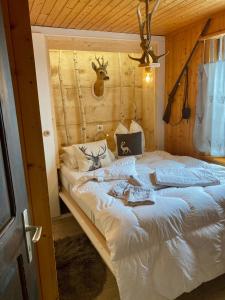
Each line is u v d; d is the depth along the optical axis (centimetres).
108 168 260
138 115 395
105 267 207
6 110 74
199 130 308
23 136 111
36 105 111
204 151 305
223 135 281
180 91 338
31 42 105
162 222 162
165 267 158
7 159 73
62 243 246
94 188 223
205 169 245
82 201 229
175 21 291
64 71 329
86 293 181
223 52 270
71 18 258
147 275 153
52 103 295
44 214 123
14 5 100
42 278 131
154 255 157
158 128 377
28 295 87
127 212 167
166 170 238
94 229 201
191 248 167
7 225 72
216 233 176
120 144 335
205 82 289
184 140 344
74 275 199
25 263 85
